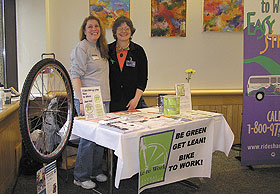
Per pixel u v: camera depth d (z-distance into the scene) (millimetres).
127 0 4223
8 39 3910
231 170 3418
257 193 2801
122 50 3174
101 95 2719
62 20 4219
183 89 2941
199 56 4473
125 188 2943
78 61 2795
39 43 4062
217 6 4359
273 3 3197
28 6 3984
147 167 2225
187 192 2828
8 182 2963
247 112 3297
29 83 1455
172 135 2363
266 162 3389
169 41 4402
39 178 1586
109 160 2303
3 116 2490
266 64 3252
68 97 1827
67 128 1827
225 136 2818
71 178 3168
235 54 4520
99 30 2852
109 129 2174
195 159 2650
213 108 4469
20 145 3549
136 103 3141
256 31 3201
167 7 4305
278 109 3322
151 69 4430
